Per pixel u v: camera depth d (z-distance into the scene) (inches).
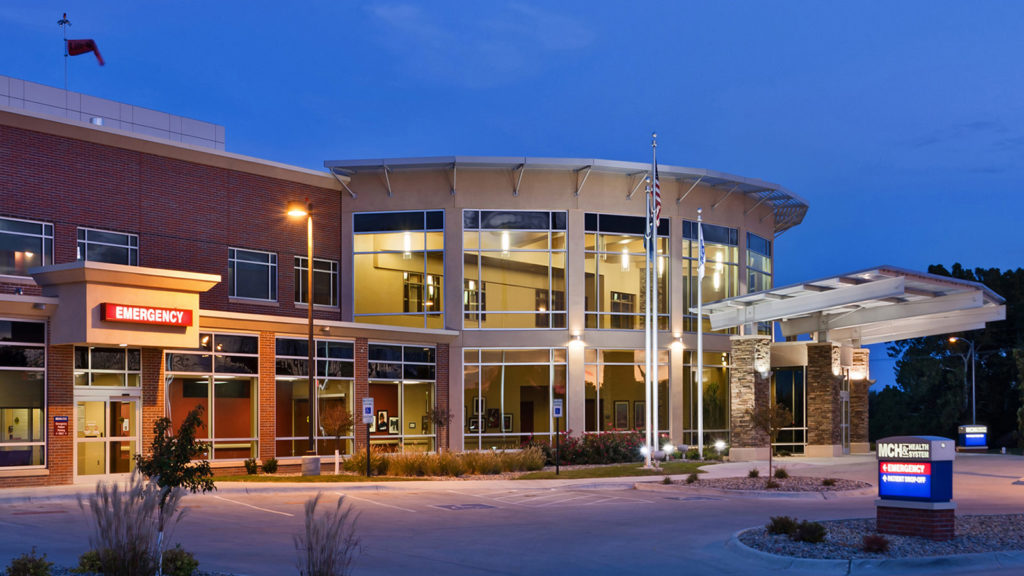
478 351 1630.2
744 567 602.9
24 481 1049.5
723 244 1815.9
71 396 1096.8
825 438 1673.2
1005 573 556.7
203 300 1408.7
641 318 1707.7
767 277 1958.7
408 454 1326.3
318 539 455.5
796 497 1011.9
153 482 486.0
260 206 1508.4
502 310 1648.6
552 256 1663.4
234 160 1462.8
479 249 1647.4
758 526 770.2
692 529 773.3
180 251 1384.1
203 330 1269.7
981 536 664.4
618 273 1696.6
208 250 1422.2
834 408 1679.4
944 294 1501.0
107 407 1145.4
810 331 1726.1
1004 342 2819.9
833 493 1021.2
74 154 1269.7
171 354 1231.5
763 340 1593.3
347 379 1460.4
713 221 1800.0
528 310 1653.5
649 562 622.8
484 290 1644.9
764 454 1584.6
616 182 1701.5
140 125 1616.6
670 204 1737.2
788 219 2118.6
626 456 1574.8
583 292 1660.9
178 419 1235.9
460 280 1633.9
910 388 2859.3
